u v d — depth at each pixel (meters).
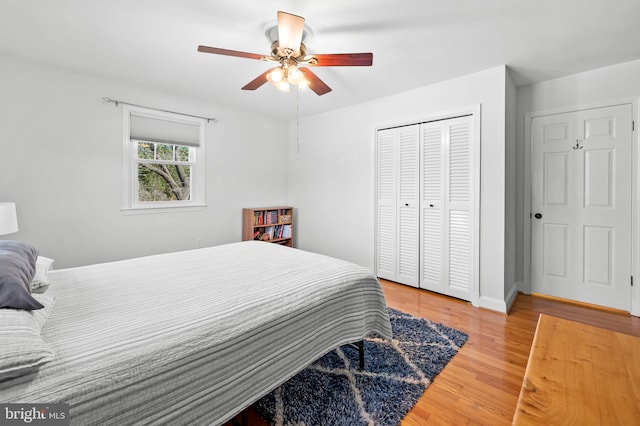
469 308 2.80
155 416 0.90
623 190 2.65
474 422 1.40
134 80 3.02
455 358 1.94
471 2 1.76
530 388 0.81
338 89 3.26
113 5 1.79
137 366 0.89
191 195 3.75
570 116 2.88
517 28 2.04
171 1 1.75
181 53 2.42
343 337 1.63
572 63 2.61
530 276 3.16
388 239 3.64
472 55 2.44
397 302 2.96
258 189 4.37
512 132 2.91
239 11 1.84
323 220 4.31
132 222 3.18
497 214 2.72
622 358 0.94
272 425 1.36
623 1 1.74
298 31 1.60
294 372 1.33
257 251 2.36
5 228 1.94
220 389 1.07
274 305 1.33
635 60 2.54
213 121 3.80
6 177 2.48
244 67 2.69
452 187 3.04
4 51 2.39
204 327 1.09
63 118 2.73
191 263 1.96
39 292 1.32
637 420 0.69
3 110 2.45
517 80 2.97
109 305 1.25
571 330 1.12
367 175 3.76
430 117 3.12
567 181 2.92
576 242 2.90
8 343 0.78
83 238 2.87
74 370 0.82
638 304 2.59
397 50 2.35
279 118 4.57
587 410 0.72
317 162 4.36
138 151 3.30
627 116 2.60
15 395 0.72
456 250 3.04
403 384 1.66
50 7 1.81
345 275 1.76
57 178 2.72
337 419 1.40
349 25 2.00
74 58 2.52
